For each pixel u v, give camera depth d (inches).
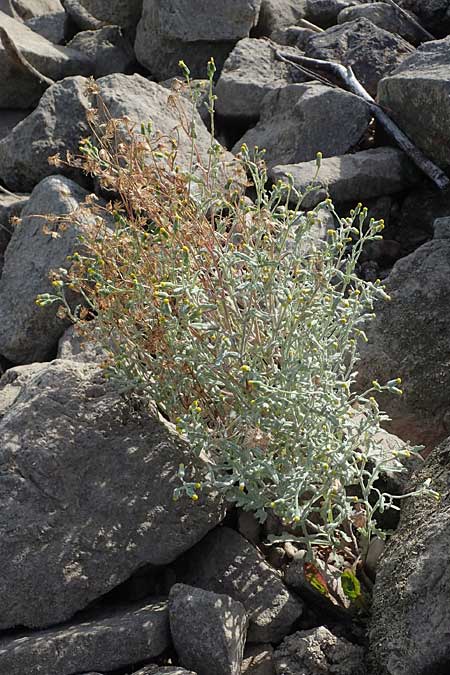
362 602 140.0
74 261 159.5
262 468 135.5
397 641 128.6
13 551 137.3
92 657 131.9
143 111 229.5
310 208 217.6
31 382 159.0
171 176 156.7
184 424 135.9
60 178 216.1
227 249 154.1
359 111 237.6
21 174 238.2
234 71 270.7
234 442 143.2
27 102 293.4
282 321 145.6
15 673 130.0
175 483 146.9
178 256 147.7
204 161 219.6
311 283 151.3
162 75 299.0
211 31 287.3
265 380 140.6
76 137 234.2
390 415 175.9
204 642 130.8
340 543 142.6
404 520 143.4
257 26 302.8
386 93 235.9
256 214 157.2
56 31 336.2
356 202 225.9
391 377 177.6
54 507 141.2
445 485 142.6
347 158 227.0
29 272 203.9
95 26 335.0
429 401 174.7
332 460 139.3
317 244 202.8
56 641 132.0
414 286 183.9
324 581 141.8
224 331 145.5
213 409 152.2
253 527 154.1
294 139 241.9
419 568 131.2
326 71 265.6
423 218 226.5
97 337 162.1
